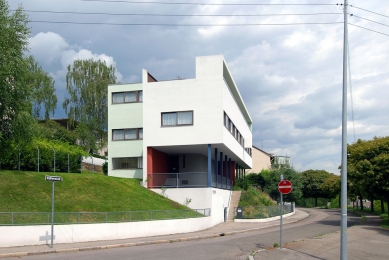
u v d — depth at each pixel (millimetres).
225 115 30641
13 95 21000
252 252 14992
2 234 15594
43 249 15297
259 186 52438
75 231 17750
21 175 22281
